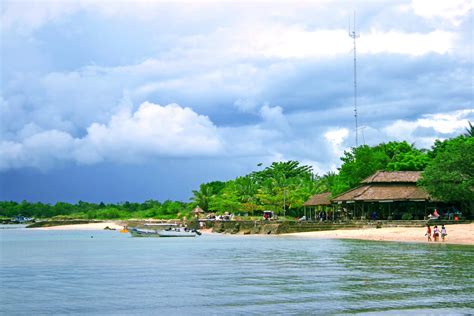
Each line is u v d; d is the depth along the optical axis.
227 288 30.50
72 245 79.88
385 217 93.81
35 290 30.67
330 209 123.12
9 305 26.00
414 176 91.56
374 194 88.94
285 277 34.88
